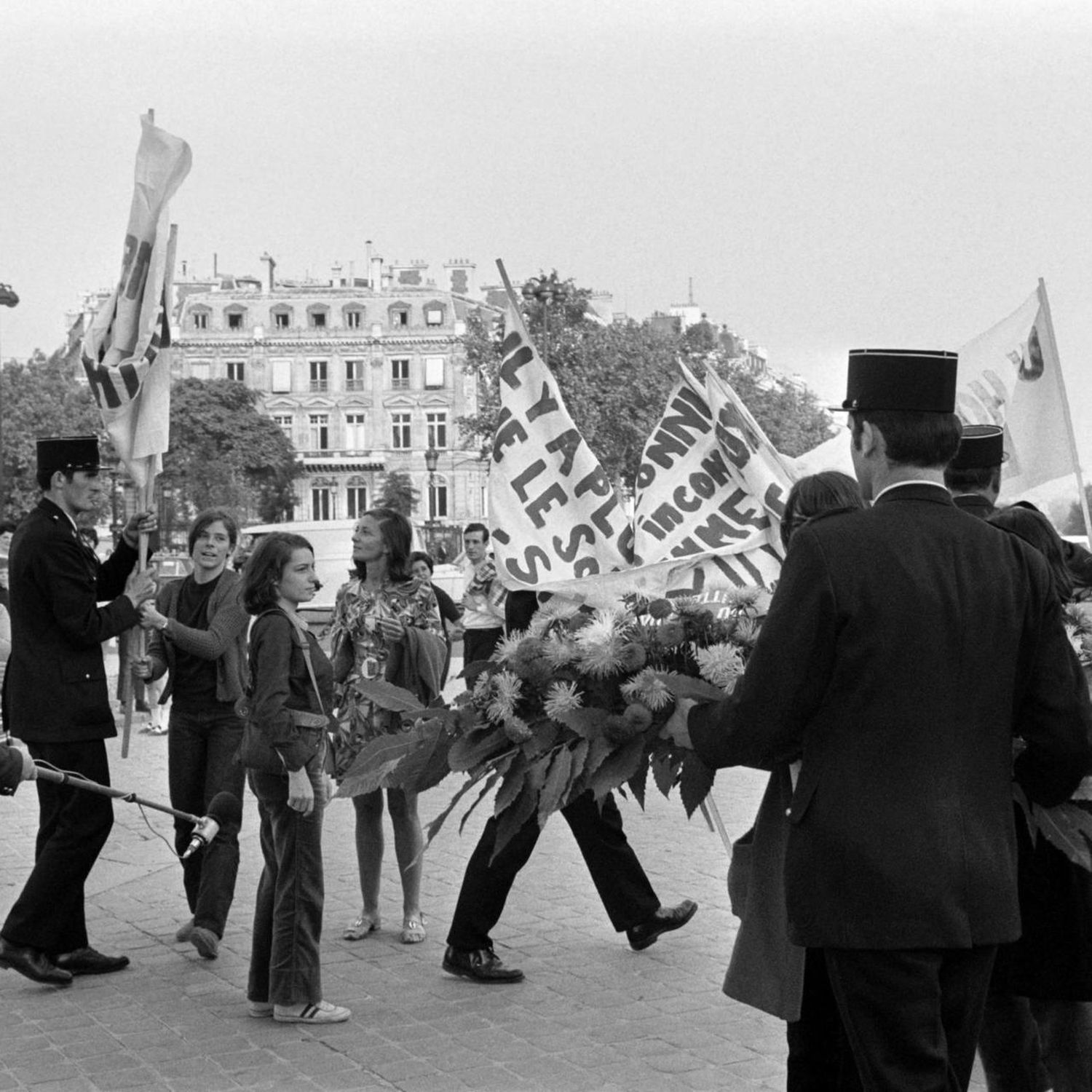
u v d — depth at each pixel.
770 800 3.89
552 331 60.19
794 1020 3.83
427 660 6.95
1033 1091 4.45
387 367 103.38
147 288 6.48
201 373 103.81
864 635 3.33
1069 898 4.22
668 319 107.69
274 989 5.67
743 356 95.62
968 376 8.02
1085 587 5.73
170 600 6.98
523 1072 5.14
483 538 12.40
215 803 6.54
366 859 6.98
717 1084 5.02
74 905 6.31
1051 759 3.55
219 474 84.00
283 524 33.88
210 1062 5.27
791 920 3.40
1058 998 4.24
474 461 102.19
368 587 7.04
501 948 6.77
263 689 5.55
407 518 7.11
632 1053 5.33
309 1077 5.12
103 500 50.16
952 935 3.24
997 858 3.36
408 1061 5.27
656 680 4.10
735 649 4.24
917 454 3.55
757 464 7.39
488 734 4.50
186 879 6.90
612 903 6.61
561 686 4.29
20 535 6.30
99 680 6.30
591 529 7.25
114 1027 5.67
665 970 6.38
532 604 7.07
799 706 3.34
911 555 3.39
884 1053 3.27
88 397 74.56
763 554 7.27
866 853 3.27
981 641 3.39
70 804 6.21
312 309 104.00
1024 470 7.85
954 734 3.36
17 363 71.94
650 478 7.55
